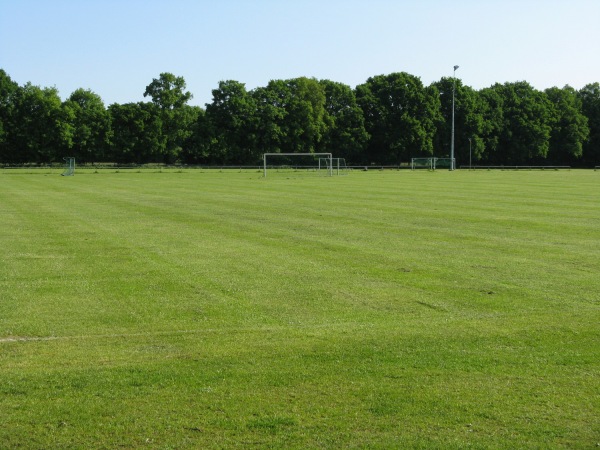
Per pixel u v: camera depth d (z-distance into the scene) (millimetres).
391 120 123062
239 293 13531
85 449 6551
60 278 15133
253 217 27781
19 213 30062
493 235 21969
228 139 118000
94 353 9508
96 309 12211
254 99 119562
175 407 7484
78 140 109875
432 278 14992
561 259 17375
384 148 125438
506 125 127875
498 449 6492
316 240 20984
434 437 6742
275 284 14398
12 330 10766
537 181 61031
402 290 13758
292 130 119875
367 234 22312
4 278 15117
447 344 9820
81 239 21484
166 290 13828
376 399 7672
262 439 6719
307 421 7117
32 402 7629
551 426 6977
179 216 28359
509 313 11781
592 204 33562
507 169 112500
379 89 124688
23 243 20641
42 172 85812
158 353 9492
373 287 14062
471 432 6852
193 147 116125
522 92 131375
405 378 8344
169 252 18766
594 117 134875
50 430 6938
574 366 8797
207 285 14328
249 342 10000
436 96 123812
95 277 15242
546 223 25172
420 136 120438
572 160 135875
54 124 107125
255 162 118000
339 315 11734
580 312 11820
